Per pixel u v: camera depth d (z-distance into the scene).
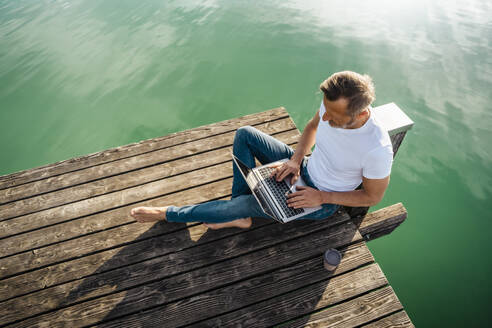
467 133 4.02
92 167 2.42
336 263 1.68
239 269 1.80
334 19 6.38
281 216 1.52
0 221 2.14
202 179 2.29
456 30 5.67
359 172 1.34
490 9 6.17
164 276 1.81
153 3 7.49
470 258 2.96
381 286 1.70
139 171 2.37
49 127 4.54
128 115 4.69
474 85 4.60
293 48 5.71
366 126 1.17
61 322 1.68
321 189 1.55
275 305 1.67
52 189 2.29
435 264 2.94
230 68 5.41
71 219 2.12
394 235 3.20
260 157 1.89
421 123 4.17
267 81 5.12
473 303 2.64
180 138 2.58
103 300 1.74
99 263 1.89
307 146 1.71
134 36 6.28
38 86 5.23
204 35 6.22
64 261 1.92
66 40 6.28
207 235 1.96
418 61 5.09
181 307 1.69
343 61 5.30
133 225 2.05
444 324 2.54
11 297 1.78
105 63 5.62
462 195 3.46
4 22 7.14
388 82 4.78
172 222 2.04
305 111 4.62
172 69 5.45
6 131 4.51
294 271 1.78
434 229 3.21
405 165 3.78
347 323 1.58
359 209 2.10
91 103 4.90
